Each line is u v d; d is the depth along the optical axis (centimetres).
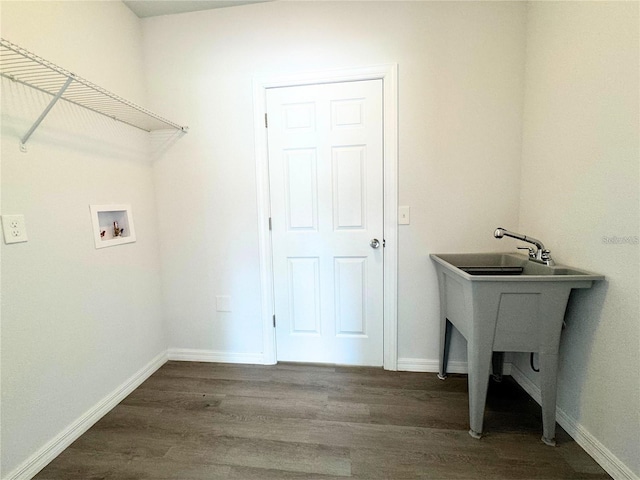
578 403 127
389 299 188
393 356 191
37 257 123
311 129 185
